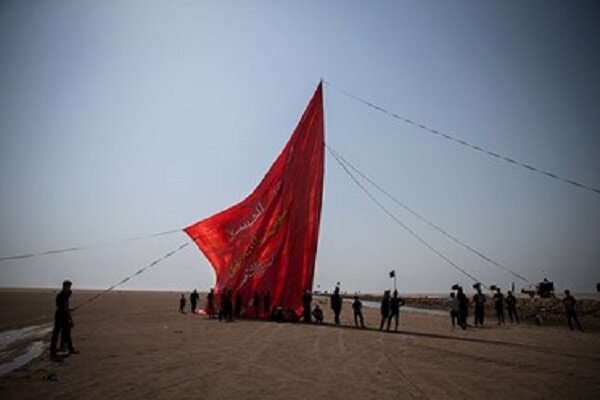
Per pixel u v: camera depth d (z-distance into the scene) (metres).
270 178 34.19
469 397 9.19
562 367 12.41
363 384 10.33
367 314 40.03
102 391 9.69
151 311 41.59
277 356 14.23
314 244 30.56
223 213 35.53
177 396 9.27
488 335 20.70
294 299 30.00
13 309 46.75
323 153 31.94
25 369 12.16
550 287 47.72
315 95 33.19
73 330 22.75
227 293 29.42
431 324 27.88
